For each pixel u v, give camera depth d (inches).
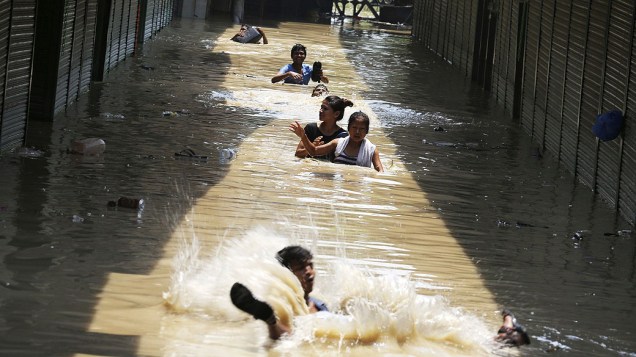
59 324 488.1
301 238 696.4
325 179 914.7
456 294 607.5
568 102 1146.0
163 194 795.4
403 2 3762.3
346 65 2082.9
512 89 1550.2
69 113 1143.6
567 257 732.7
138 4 1870.1
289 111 1312.7
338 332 503.2
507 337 517.3
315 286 570.3
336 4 3725.4
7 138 892.0
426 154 1122.7
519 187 997.8
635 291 658.8
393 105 1529.3
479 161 1120.2
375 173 970.7
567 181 1056.2
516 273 672.4
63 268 576.1
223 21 2923.2
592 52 1061.8
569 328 563.5
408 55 2474.2
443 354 494.0
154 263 603.8
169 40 2183.8
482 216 842.2
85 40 1268.5
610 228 847.7
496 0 1772.9
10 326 478.6
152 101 1295.5
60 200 739.4
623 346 539.8
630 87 912.3
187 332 494.9
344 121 1309.1
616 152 935.7
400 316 512.7
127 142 1005.8
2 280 543.2
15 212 689.0
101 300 529.3
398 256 679.7
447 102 1642.5
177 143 1027.9
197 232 685.3
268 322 487.8
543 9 1338.6
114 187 802.8
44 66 1064.8
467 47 2094.0
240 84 1549.0
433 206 858.1
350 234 725.9
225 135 1098.1
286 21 3218.5
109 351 461.1
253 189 845.8
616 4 979.9
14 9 863.1
